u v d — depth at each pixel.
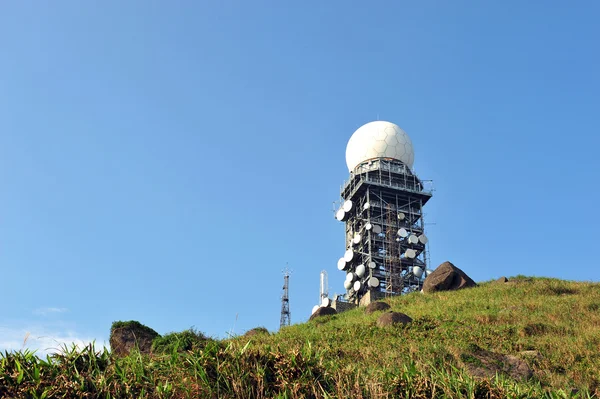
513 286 44.22
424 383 10.13
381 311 39.19
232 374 9.63
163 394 8.89
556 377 19.38
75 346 9.56
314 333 30.55
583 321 30.69
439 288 47.28
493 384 10.26
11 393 8.19
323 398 9.71
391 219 72.75
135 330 23.67
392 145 77.31
